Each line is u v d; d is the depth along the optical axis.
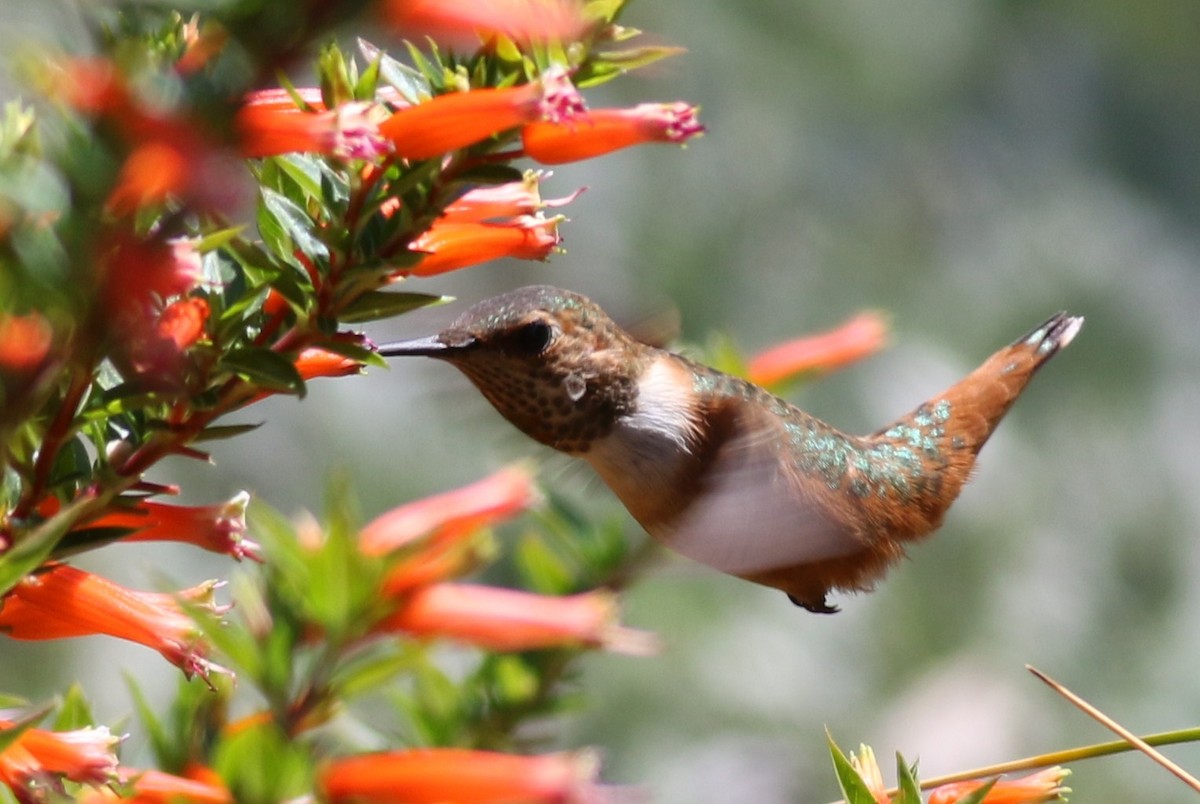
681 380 7.54
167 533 5.15
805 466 8.08
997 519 16.52
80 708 5.59
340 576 5.52
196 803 5.15
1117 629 16.42
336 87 4.48
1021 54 18.02
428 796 5.05
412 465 14.83
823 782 15.30
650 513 7.46
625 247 15.99
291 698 5.63
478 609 5.66
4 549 4.59
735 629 15.66
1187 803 15.91
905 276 16.94
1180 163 18.44
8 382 4.02
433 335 7.36
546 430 7.24
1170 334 17.48
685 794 14.68
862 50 17.16
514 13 3.88
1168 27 18.44
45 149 3.71
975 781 5.77
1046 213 17.52
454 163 4.85
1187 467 16.98
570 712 7.14
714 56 16.59
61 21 3.81
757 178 16.64
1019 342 9.46
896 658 16.17
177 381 4.20
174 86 3.64
